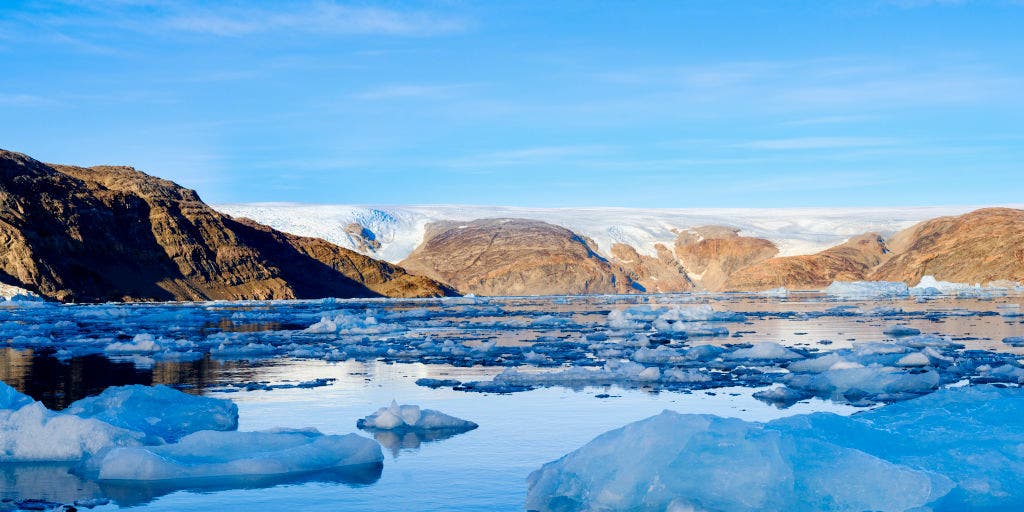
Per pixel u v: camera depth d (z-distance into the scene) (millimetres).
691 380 18078
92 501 8812
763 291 171750
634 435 8266
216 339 33438
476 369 21281
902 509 7191
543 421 13242
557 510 8180
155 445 11289
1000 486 7668
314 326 38406
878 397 15453
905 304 68000
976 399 10148
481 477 9711
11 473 10172
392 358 24609
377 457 10562
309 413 14281
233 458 10477
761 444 7691
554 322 44125
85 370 21672
